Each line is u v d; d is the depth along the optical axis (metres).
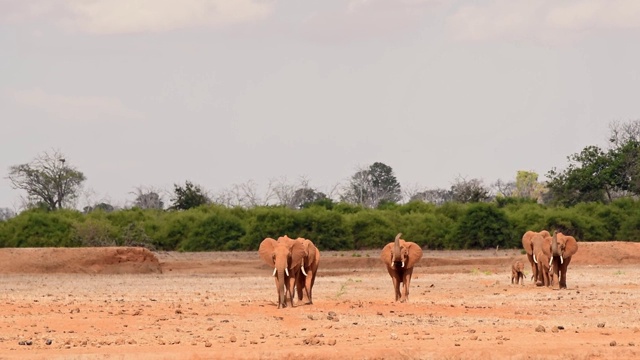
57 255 89.88
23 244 117.69
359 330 43.47
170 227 130.62
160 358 36.38
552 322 46.84
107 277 85.56
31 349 38.16
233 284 76.56
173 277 86.19
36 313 49.12
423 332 42.75
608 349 38.44
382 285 73.38
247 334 42.38
